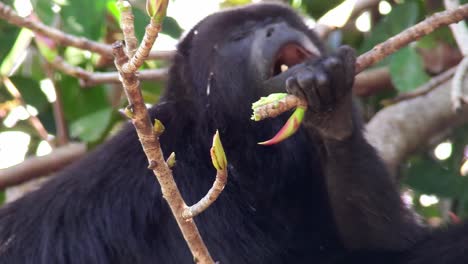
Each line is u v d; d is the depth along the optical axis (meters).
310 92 6.13
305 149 7.93
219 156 5.11
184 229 5.20
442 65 10.29
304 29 8.03
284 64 7.44
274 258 7.83
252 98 7.70
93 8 9.34
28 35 9.73
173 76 8.27
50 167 9.93
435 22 6.00
